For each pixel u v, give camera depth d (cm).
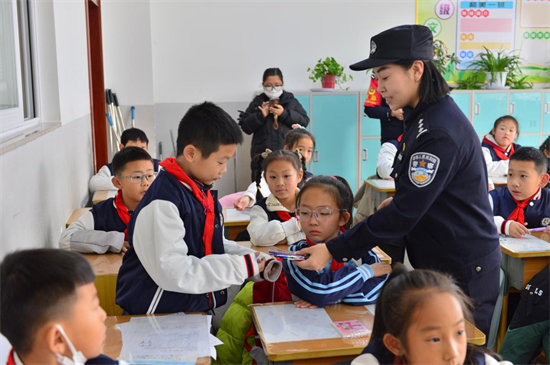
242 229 297
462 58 614
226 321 203
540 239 269
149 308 159
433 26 603
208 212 165
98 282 204
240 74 577
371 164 583
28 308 92
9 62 223
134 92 520
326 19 580
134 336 143
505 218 297
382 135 487
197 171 161
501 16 613
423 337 110
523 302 240
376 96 482
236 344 198
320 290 165
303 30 579
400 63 163
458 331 111
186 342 140
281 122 487
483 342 147
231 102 580
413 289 113
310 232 187
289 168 256
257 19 570
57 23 281
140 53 514
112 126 490
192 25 561
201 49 566
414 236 173
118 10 506
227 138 156
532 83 629
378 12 588
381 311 121
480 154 166
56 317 92
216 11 562
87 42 401
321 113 565
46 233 234
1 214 165
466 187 163
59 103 280
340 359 145
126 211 246
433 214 166
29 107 263
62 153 280
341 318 159
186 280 152
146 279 159
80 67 368
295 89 589
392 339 116
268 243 251
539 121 599
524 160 288
